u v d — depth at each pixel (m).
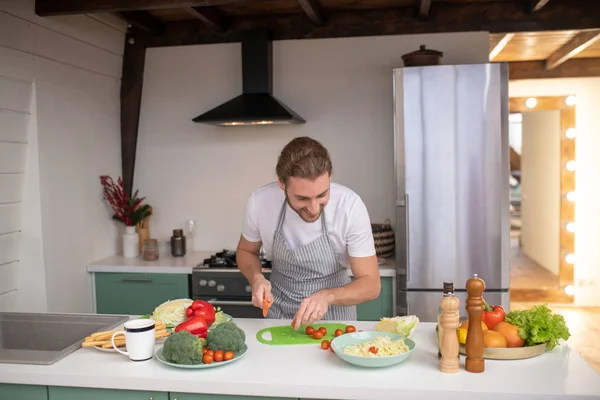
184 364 1.87
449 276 3.76
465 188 3.72
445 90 3.70
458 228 3.74
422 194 3.75
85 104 4.07
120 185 4.49
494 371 1.81
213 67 4.54
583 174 6.30
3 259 3.45
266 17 4.44
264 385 1.75
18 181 3.50
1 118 3.27
